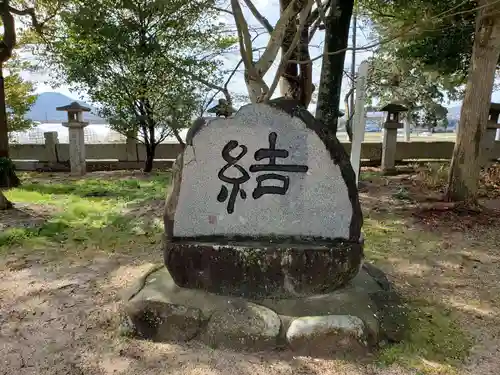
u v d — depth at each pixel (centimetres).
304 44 577
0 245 488
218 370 258
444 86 1100
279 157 313
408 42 904
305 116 312
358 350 274
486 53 634
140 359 270
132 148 1220
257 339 280
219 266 308
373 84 1062
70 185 898
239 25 341
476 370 261
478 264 457
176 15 518
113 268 432
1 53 784
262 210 316
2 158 848
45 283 390
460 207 670
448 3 682
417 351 279
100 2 472
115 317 325
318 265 301
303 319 284
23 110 1234
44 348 281
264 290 308
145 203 722
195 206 320
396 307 315
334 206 313
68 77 1059
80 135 1088
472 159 671
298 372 256
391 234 565
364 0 759
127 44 517
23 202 706
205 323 292
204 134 317
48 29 889
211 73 827
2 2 750
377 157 1234
